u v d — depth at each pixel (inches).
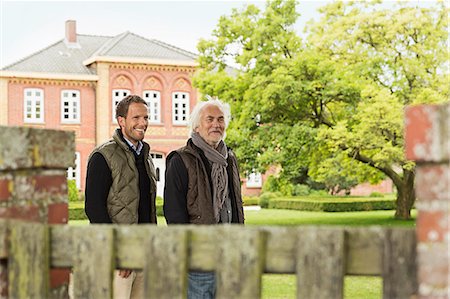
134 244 82.2
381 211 1144.8
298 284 77.2
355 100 839.1
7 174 85.1
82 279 82.9
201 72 922.1
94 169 192.4
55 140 91.8
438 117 69.5
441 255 69.7
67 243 83.7
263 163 834.8
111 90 1440.7
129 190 195.6
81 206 1098.1
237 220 188.4
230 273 78.0
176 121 1481.3
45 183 91.0
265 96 804.0
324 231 76.9
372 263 77.4
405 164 809.5
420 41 890.7
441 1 879.7
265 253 79.0
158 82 1472.7
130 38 1515.7
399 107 783.1
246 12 888.9
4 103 1389.0
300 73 821.9
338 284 76.1
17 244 84.1
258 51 855.7
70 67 1451.8
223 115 185.5
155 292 79.8
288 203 1259.8
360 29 887.7
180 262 79.3
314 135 812.0
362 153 867.4
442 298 69.5
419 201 71.2
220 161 181.3
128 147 198.5
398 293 75.4
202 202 178.7
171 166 179.9
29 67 1414.9
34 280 83.5
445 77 877.8
